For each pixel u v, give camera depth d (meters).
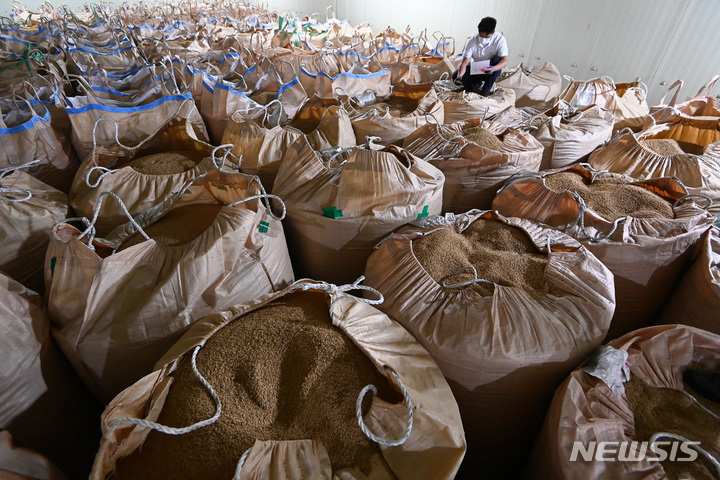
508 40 5.47
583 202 1.46
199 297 1.16
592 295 1.13
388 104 2.90
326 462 0.78
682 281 1.44
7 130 1.94
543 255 1.36
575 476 0.78
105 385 1.15
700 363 1.00
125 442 0.77
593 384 0.93
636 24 4.13
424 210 1.62
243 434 0.81
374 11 8.22
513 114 2.54
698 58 3.80
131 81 3.43
